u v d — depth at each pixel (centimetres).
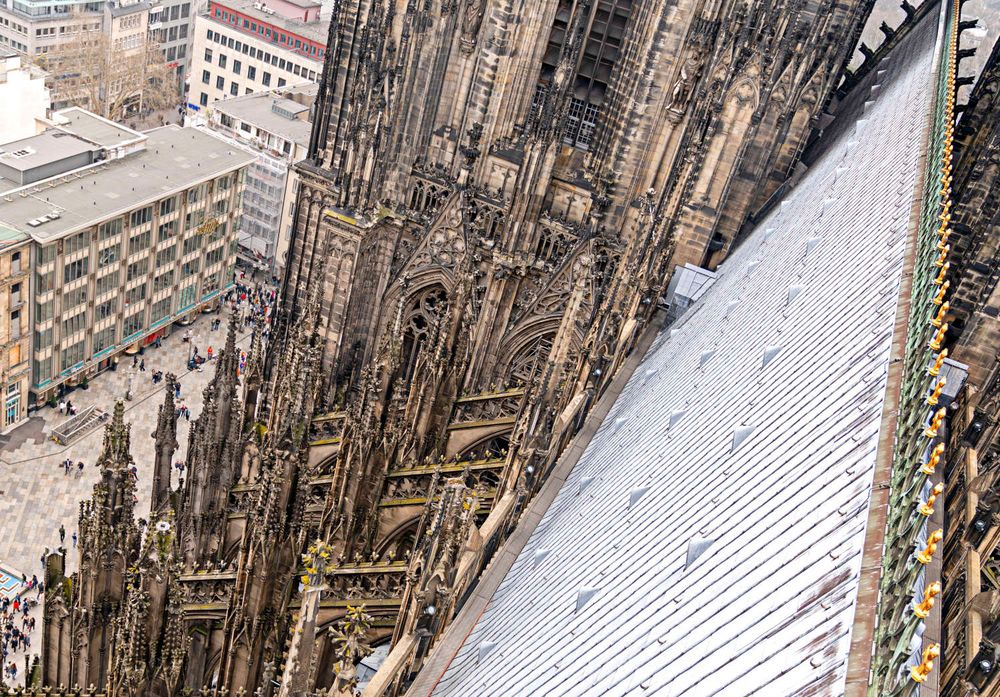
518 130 10050
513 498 6469
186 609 7488
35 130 19812
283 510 6900
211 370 19462
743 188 9788
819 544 3059
